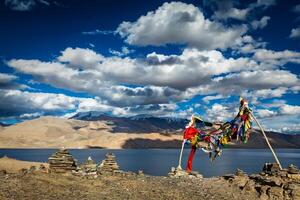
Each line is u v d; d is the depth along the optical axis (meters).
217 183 20.98
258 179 20.05
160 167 154.88
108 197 16.11
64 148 21.30
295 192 17.41
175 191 18.17
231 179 21.22
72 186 17.67
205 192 18.52
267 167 21.75
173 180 21.39
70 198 15.38
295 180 18.94
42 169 22.27
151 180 20.92
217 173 113.19
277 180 18.95
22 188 16.22
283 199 17.39
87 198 15.62
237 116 20.47
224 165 163.12
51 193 15.92
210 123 21.47
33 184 17.16
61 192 16.28
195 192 18.33
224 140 20.73
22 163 52.31
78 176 20.25
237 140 20.38
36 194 15.48
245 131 20.28
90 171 21.94
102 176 20.97
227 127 20.73
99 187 18.00
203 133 21.64
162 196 17.05
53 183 17.84
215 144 21.02
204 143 21.73
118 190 17.66
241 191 19.11
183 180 21.52
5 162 50.91
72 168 21.16
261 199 17.75
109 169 24.38
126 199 16.03
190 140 22.00
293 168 19.67
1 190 15.52
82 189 17.23
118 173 22.81
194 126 21.95
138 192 17.53
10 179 17.72
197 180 21.73
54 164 20.72
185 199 16.84
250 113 20.41
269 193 17.98
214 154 20.95
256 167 149.38
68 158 21.16
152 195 17.11
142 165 170.38
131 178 21.16
